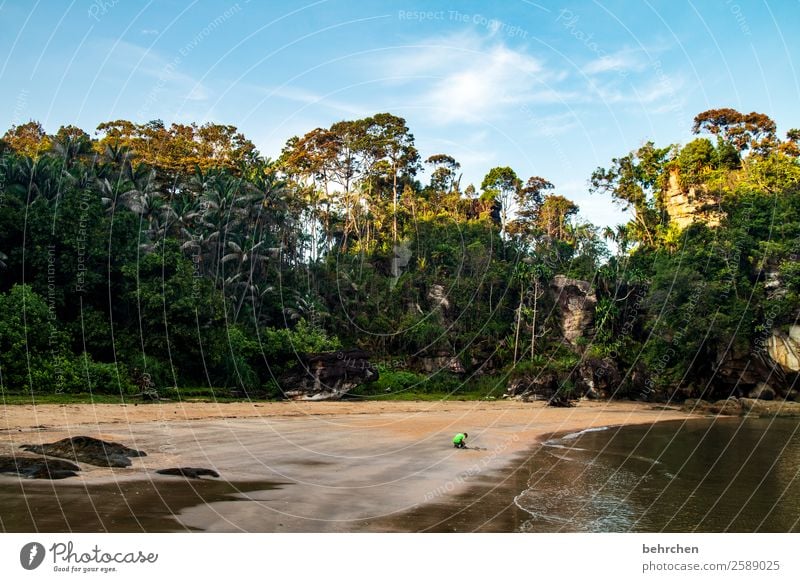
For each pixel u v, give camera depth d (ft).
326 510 41.19
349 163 250.78
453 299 222.07
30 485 41.37
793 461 73.00
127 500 39.29
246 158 229.25
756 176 224.53
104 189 151.33
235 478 49.44
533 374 191.42
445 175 287.89
